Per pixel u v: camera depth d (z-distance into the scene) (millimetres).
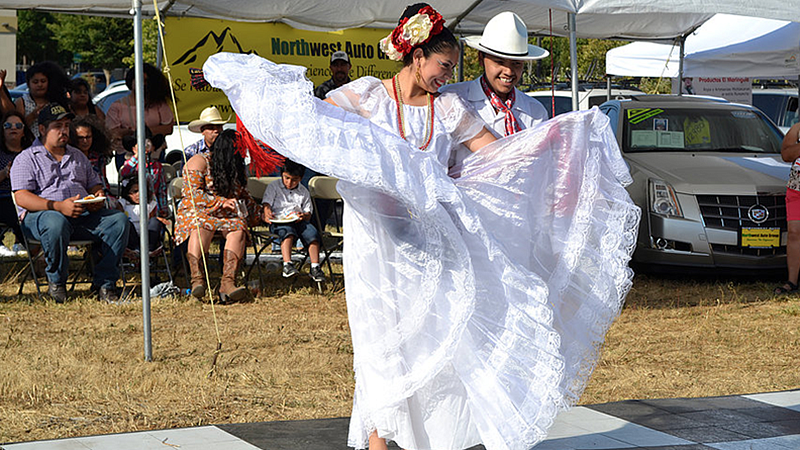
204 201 8992
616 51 16250
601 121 4188
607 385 6176
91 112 10695
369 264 3807
